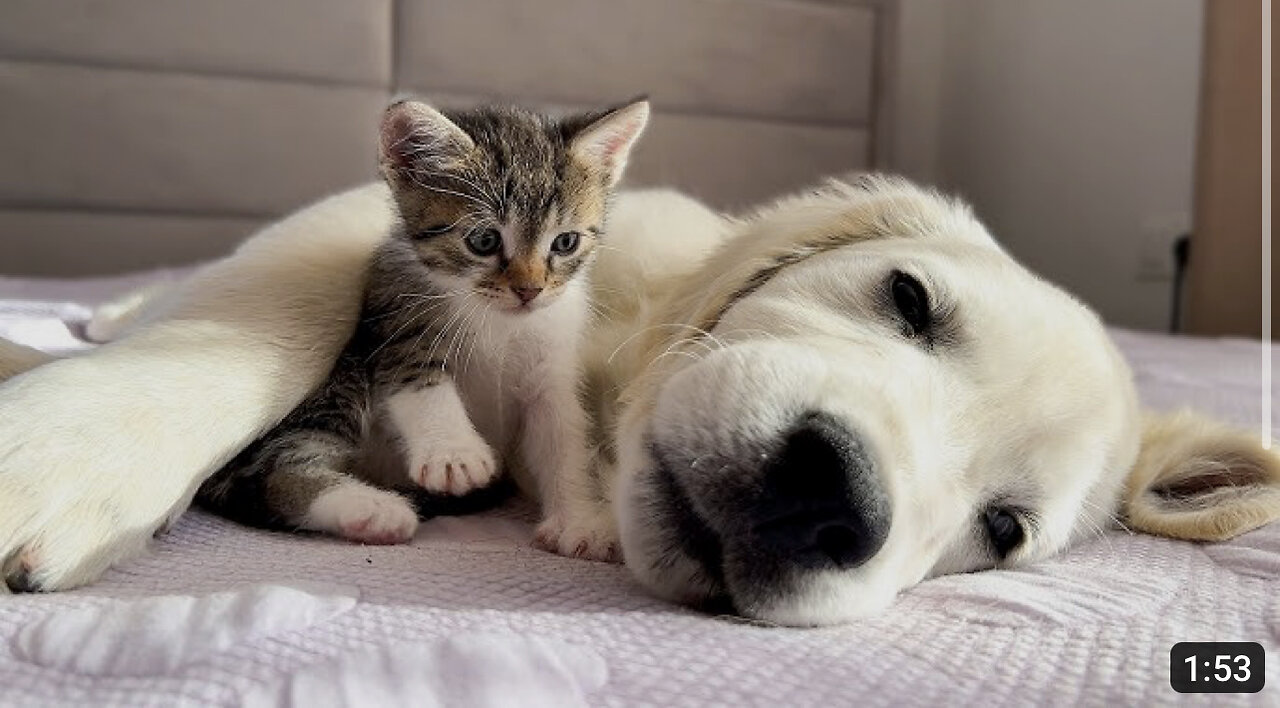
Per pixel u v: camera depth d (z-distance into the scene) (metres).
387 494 0.41
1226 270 0.98
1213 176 0.99
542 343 0.47
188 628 0.30
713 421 0.35
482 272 0.47
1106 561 0.40
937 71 1.48
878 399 0.37
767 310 0.41
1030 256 1.34
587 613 0.33
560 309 0.48
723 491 0.34
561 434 0.45
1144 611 0.35
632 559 0.35
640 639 0.31
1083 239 1.26
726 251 0.48
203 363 0.39
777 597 0.34
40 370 0.37
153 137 1.08
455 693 0.28
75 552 0.34
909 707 0.28
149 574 0.35
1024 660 0.31
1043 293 0.44
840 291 0.42
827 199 0.49
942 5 1.47
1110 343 0.47
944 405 0.39
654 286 0.51
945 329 0.41
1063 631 0.33
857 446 0.34
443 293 0.46
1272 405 0.60
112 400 0.37
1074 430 0.41
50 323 0.57
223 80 1.10
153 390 0.38
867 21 1.33
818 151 1.32
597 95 1.23
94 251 1.08
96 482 0.35
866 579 0.34
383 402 0.44
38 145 1.05
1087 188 1.26
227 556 0.37
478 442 0.43
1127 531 0.44
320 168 1.13
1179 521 0.43
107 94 1.07
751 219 0.50
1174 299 1.12
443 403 0.44
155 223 1.10
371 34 1.14
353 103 1.14
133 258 1.09
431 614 0.32
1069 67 1.28
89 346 0.52
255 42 1.10
